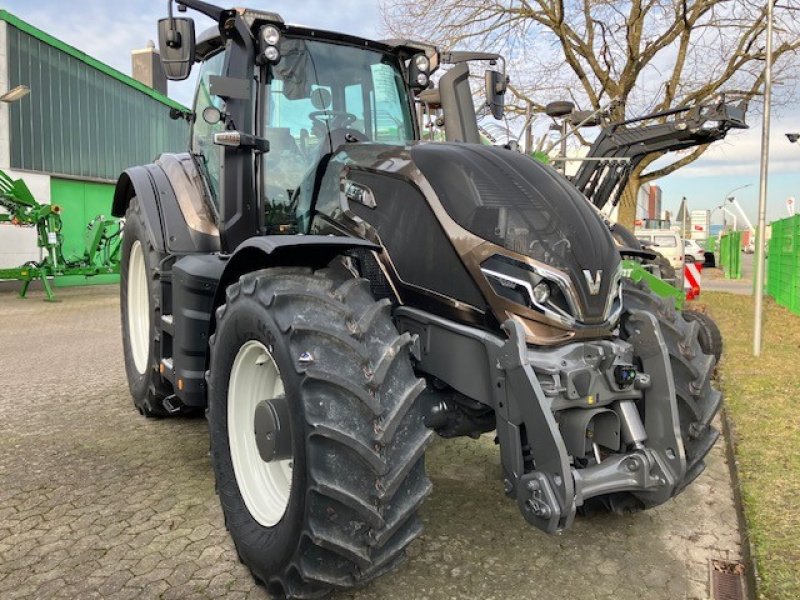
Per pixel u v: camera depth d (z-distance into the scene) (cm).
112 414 497
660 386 266
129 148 1947
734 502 347
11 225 1560
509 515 328
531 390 232
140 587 262
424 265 277
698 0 1278
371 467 215
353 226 303
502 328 244
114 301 1347
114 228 1490
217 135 329
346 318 233
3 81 1472
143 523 317
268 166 350
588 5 1360
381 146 308
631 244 644
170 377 379
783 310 1177
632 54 1338
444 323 267
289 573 231
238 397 284
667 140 750
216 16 335
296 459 224
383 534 217
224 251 359
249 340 262
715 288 1864
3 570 275
